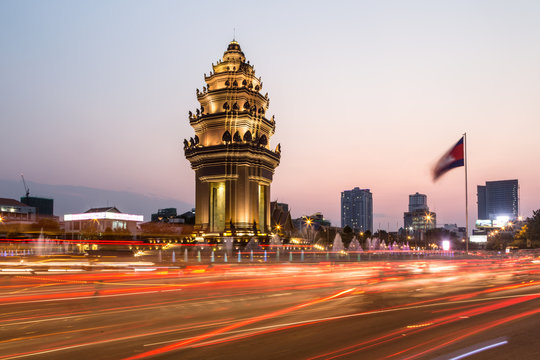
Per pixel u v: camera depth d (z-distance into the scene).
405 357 9.49
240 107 94.25
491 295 19.53
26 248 111.44
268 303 17.09
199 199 93.44
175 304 16.80
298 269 36.78
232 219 87.94
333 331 12.00
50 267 36.91
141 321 13.48
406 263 48.78
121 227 153.25
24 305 16.56
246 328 12.43
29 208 167.38
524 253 90.56
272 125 100.56
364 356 9.58
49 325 12.91
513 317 13.91
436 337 11.25
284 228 119.12
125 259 57.88
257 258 65.06
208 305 16.56
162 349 10.20
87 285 23.61
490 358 9.41
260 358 9.48
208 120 93.75
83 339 11.20
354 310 15.44
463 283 25.03
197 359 9.42
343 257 74.75
